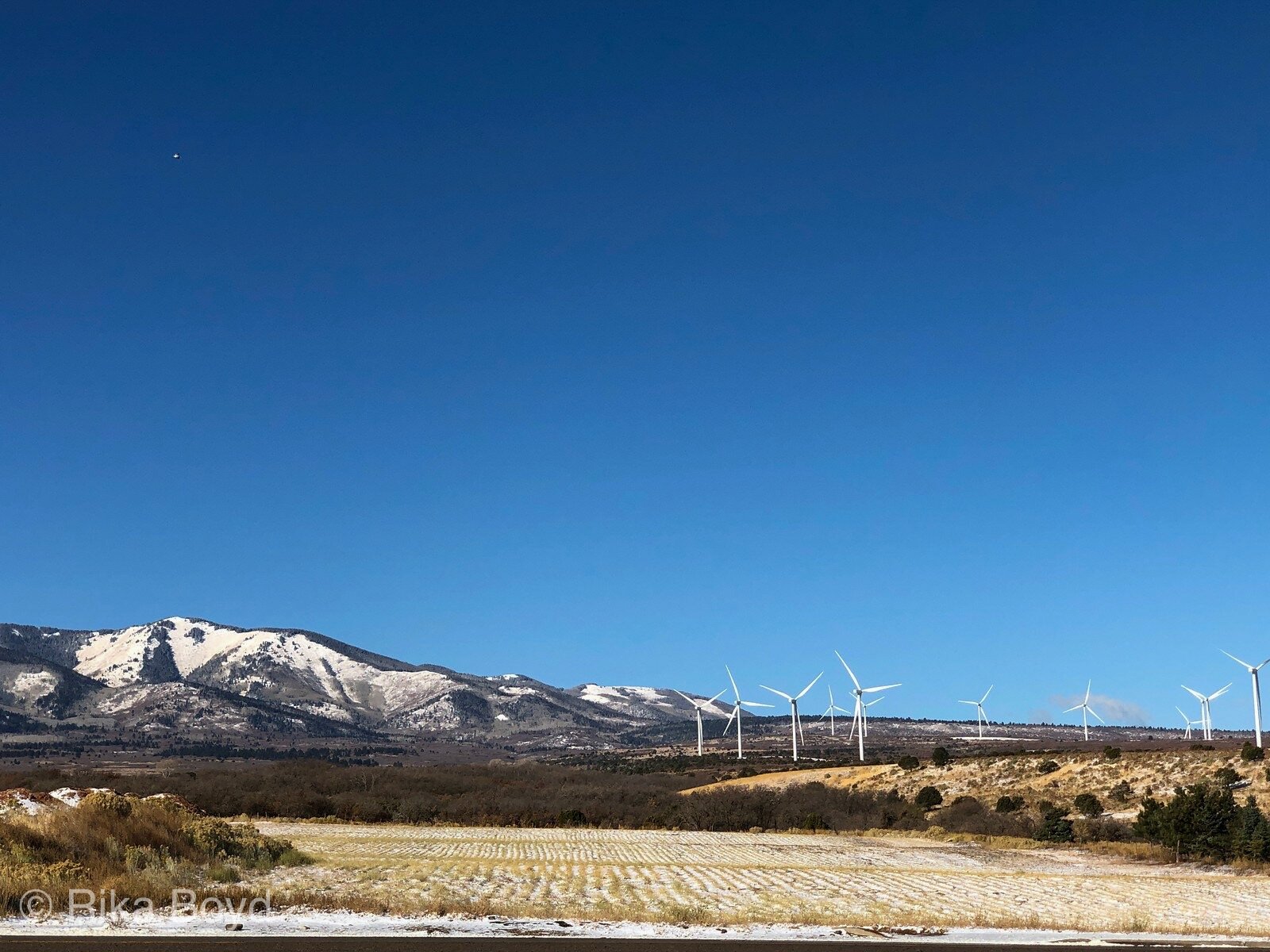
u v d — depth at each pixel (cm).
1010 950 3512
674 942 3450
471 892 4984
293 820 12012
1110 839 9675
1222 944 3788
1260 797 10269
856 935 3781
